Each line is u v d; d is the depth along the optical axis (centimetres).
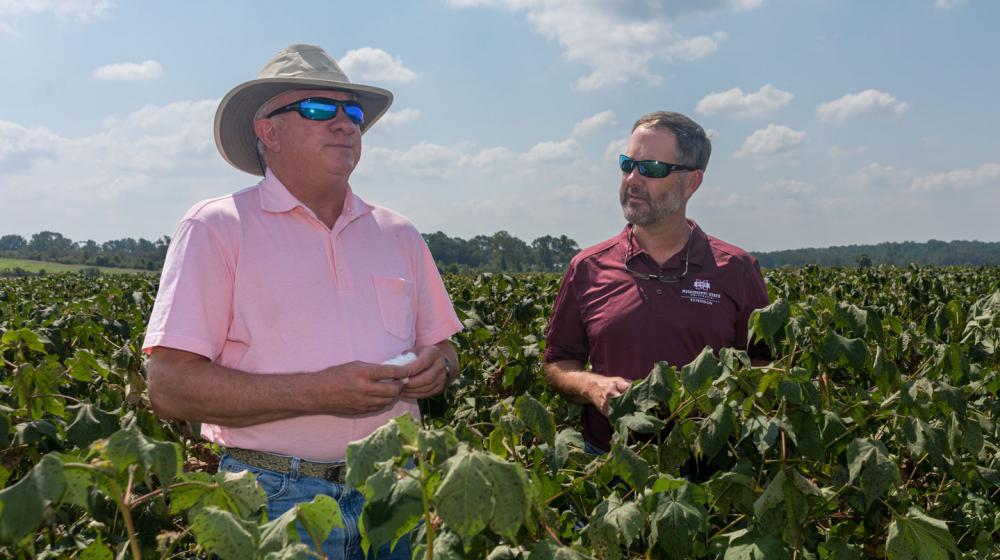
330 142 251
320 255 252
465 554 146
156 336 230
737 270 311
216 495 152
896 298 952
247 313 242
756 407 223
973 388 346
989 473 286
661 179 298
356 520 247
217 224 241
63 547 254
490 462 129
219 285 239
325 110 251
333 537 240
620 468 194
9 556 155
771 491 196
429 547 138
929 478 324
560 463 211
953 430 234
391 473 138
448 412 429
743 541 188
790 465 219
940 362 314
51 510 131
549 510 177
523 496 128
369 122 329
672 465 228
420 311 288
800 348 251
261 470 245
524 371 471
